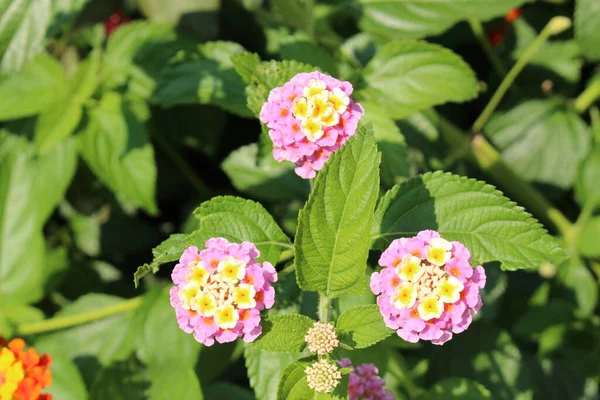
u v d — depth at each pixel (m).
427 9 0.77
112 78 0.79
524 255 0.62
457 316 0.59
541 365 0.83
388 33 0.77
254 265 0.59
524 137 0.83
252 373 0.65
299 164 0.62
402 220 0.63
